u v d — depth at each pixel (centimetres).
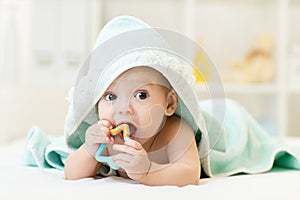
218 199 65
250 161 105
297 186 77
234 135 102
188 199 65
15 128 201
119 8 251
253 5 266
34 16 209
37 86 233
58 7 210
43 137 100
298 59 233
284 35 233
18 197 66
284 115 230
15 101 202
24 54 223
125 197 65
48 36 210
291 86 232
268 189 73
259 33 265
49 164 97
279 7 237
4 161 109
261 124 236
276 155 105
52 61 210
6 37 201
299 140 165
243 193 69
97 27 215
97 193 67
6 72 198
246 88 229
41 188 72
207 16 262
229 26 264
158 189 71
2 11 205
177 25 249
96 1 214
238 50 265
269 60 244
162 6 255
